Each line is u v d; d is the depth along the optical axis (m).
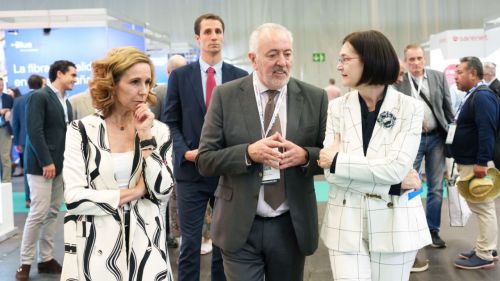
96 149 1.80
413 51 4.14
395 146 1.78
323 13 11.50
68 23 6.34
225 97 2.13
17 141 6.83
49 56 6.48
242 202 2.02
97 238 1.76
